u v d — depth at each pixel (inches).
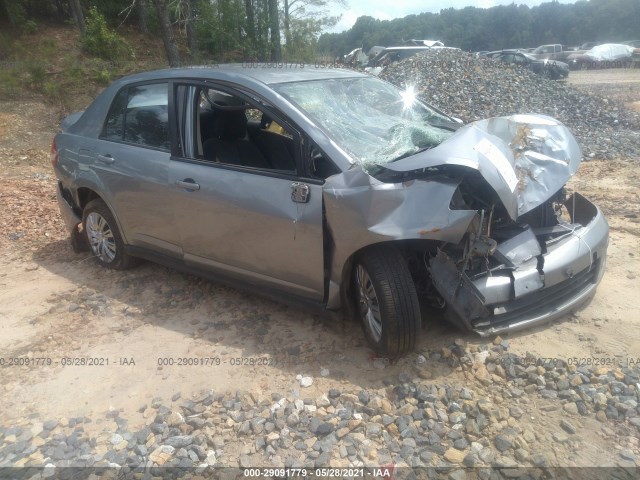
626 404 117.6
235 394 129.7
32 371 144.6
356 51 1202.6
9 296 189.9
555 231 150.3
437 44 1192.8
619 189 280.4
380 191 125.0
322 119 146.4
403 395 124.6
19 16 991.0
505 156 135.3
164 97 174.9
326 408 122.5
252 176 148.6
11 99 630.5
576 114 482.3
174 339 156.6
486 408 118.0
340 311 152.3
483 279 133.5
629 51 1204.5
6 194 313.7
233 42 892.0
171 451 112.6
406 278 129.3
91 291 189.2
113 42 820.0
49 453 113.8
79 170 199.3
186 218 164.9
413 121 169.9
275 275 151.0
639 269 182.2
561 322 151.0
